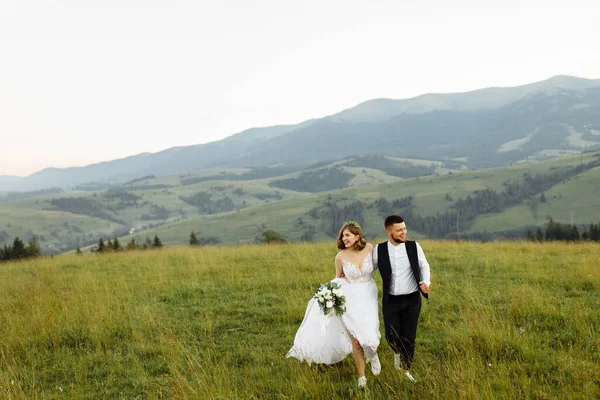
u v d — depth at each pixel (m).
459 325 7.22
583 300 8.50
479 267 12.57
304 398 5.02
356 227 5.54
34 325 8.05
